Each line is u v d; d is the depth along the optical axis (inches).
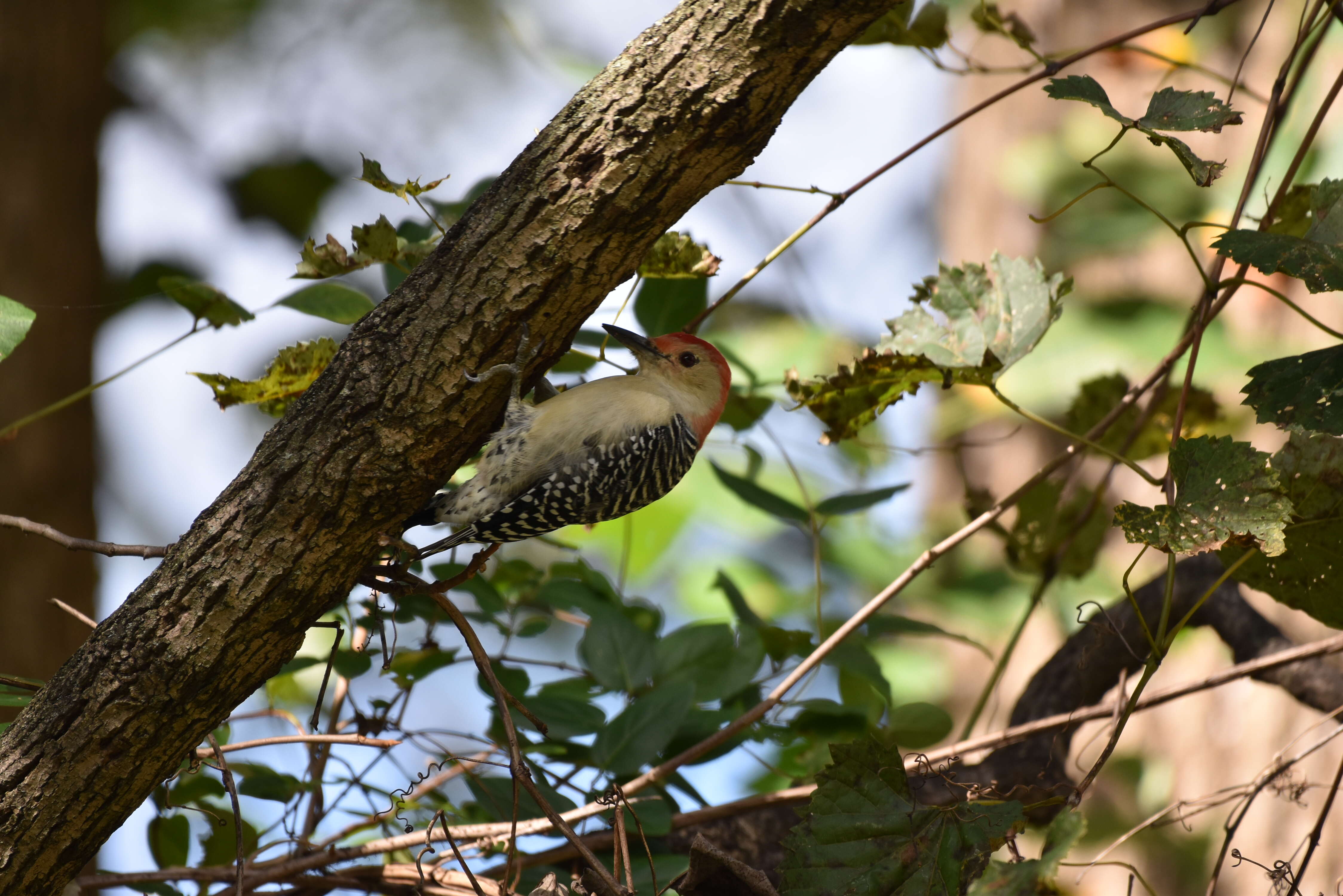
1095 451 302.2
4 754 240.1
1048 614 571.8
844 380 299.4
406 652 348.5
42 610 471.8
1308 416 238.5
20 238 490.6
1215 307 280.4
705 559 677.3
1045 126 679.1
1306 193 310.7
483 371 242.4
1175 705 519.8
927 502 716.7
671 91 227.9
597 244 237.9
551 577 393.7
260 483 239.8
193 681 239.3
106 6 537.3
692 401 362.3
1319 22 319.3
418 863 258.2
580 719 321.4
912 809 248.8
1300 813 444.8
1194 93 235.1
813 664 302.8
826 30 220.1
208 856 335.3
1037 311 304.0
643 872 294.5
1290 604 279.0
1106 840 509.0
